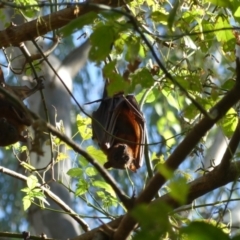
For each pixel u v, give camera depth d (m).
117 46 8.89
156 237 5.63
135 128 12.98
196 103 7.93
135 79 8.97
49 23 10.91
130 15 7.60
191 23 11.44
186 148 8.22
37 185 12.38
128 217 8.41
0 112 11.84
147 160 12.77
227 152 9.36
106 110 12.89
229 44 10.57
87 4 7.68
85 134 12.98
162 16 9.38
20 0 12.28
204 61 11.43
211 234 5.54
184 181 6.18
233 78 11.40
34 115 7.60
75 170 12.59
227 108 8.26
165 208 5.60
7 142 11.67
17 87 11.71
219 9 11.16
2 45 11.25
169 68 10.92
